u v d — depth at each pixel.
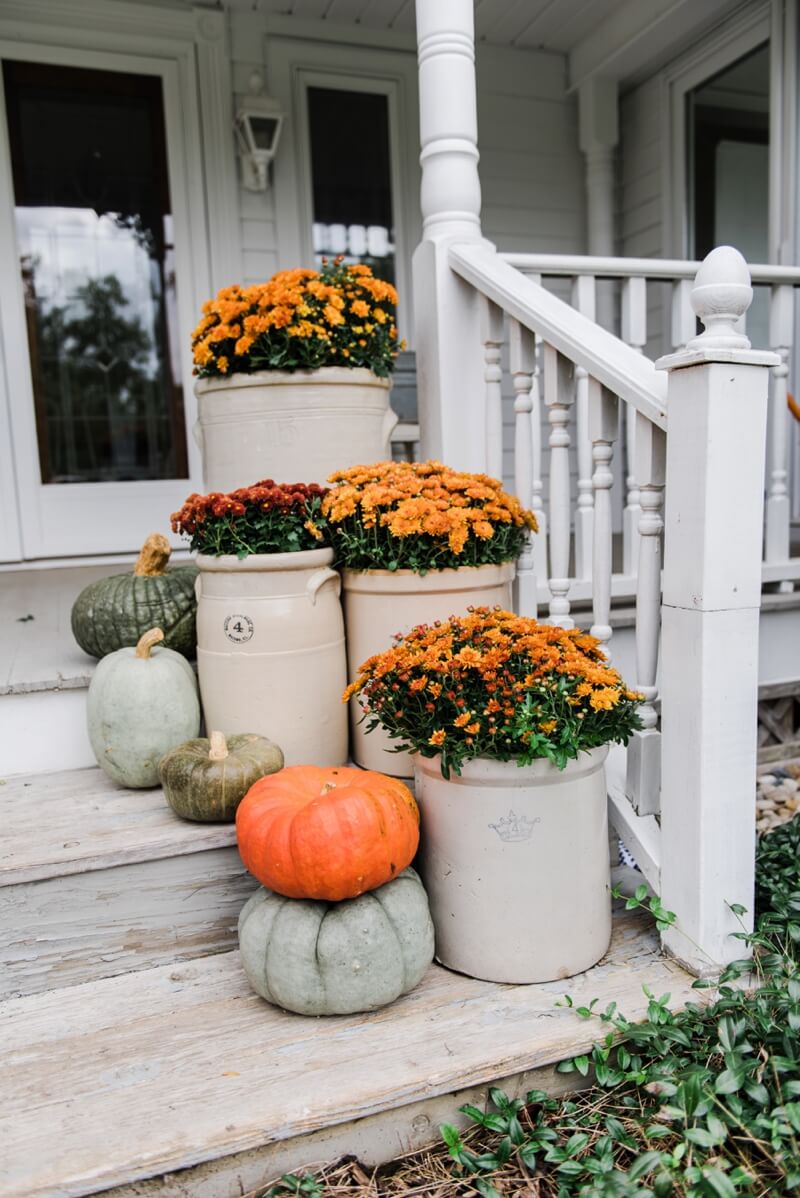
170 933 1.61
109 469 4.01
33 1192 1.11
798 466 3.79
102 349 3.95
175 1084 1.27
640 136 4.73
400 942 1.41
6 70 3.69
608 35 4.30
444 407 2.32
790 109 3.73
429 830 1.54
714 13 3.93
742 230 4.26
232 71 4.02
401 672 1.48
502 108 4.57
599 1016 1.39
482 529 1.71
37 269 3.83
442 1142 1.31
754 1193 1.15
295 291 2.15
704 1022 1.40
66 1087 1.27
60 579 3.50
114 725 1.76
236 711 1.79
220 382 2.20
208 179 4.02
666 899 1.56
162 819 1.68
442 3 2.21
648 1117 1.28
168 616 2.00
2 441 3.80
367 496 1.76
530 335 2.07
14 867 1.49
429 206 2.34
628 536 2.47
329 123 4.25
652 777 1.68
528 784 1.43
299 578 1.77
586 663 1.47
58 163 3.81
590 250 4.73
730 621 1.42
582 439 2.50
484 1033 1.36
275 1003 1.43
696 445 1.38
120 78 3.85
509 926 1.47
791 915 1.58
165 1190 1.18
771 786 2.62
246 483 2.24
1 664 2.07
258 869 1.43
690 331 2.46
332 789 1.47
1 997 1.52
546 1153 1.27
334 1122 1.22
